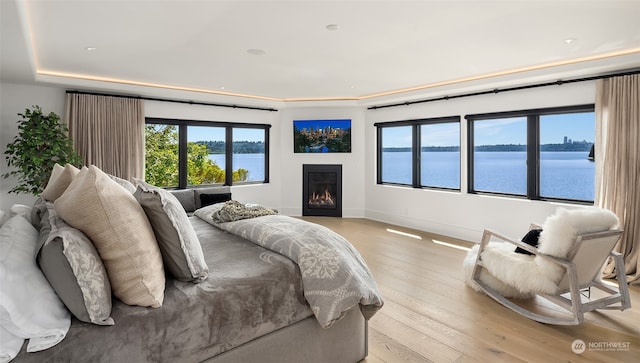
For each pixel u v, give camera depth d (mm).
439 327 2559
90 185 1298
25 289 1132
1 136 4570
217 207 3539
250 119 6918
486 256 3090
